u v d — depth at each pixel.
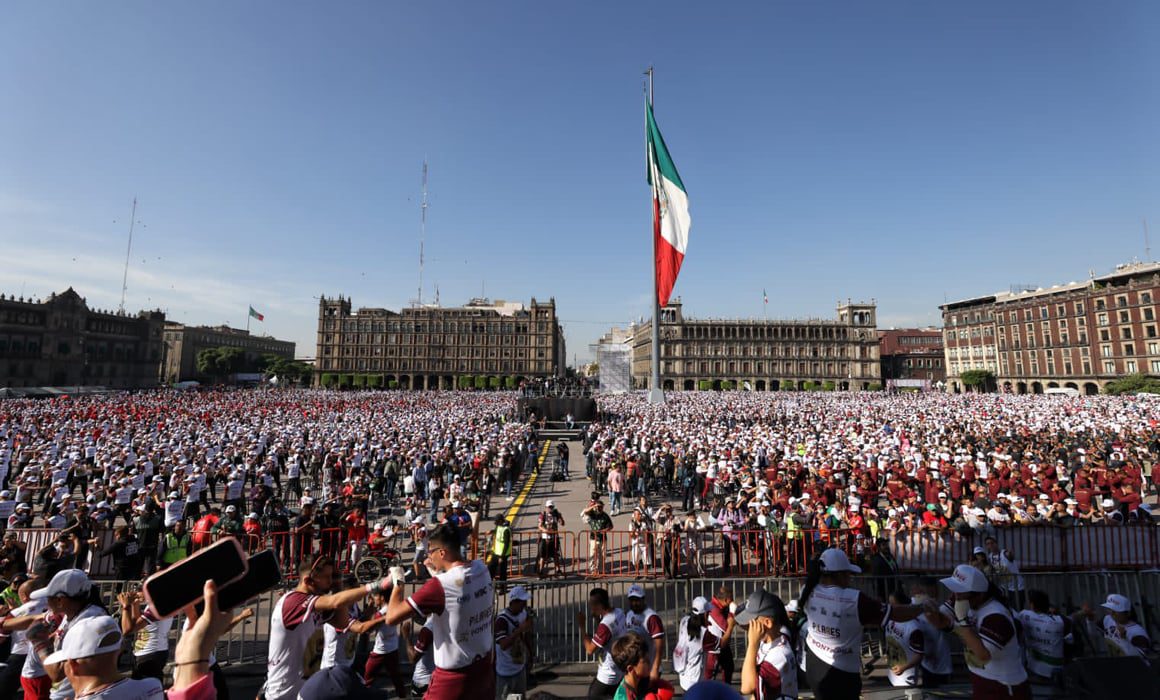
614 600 10.47
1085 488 16.73
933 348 152.75
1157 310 94.19
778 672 4.80
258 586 3.67
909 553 11.87
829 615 4.62
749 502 14.95
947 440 28.34
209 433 31.22
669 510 13.33
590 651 6.72
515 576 13.52
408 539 16.23
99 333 124.69
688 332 139.62
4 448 24.44
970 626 4.61
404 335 139.25
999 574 9.57
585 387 56.50
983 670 4.57
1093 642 7.68
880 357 148.50
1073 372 106.31
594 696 6.56
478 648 4.05
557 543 13.06
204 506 19.19
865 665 8.03
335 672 3.51
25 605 6.16
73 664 3.45
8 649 6.66
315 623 4.81
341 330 138.88
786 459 22.05
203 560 3.51
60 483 17.88
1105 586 9.59
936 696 6.68
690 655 6.57
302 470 26.28
